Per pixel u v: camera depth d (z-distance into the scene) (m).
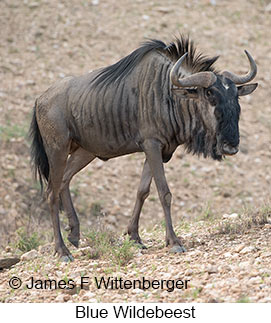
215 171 49.69
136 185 47.25
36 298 22.64
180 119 26.62
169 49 27.20
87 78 29.02
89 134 28.47
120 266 25.31
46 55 59.72
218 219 32.00
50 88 29.80
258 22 71.50
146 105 26.77
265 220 28.86
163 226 34.44
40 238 35.12
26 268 26.98
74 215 30.23
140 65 27.58
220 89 25.16
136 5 69.88
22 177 44.84
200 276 22.27
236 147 25.09
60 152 29.05
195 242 27.28
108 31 64.12
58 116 28.89
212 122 25.44
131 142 27.83
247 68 61.78
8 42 60.78
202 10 71.12
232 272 22.06
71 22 64.88
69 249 29.75
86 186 45.91
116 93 27.64
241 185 48.31
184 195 46.34
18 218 40.72
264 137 54.81
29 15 64.88
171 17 68.25
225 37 66.38
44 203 43.06
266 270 21.61
